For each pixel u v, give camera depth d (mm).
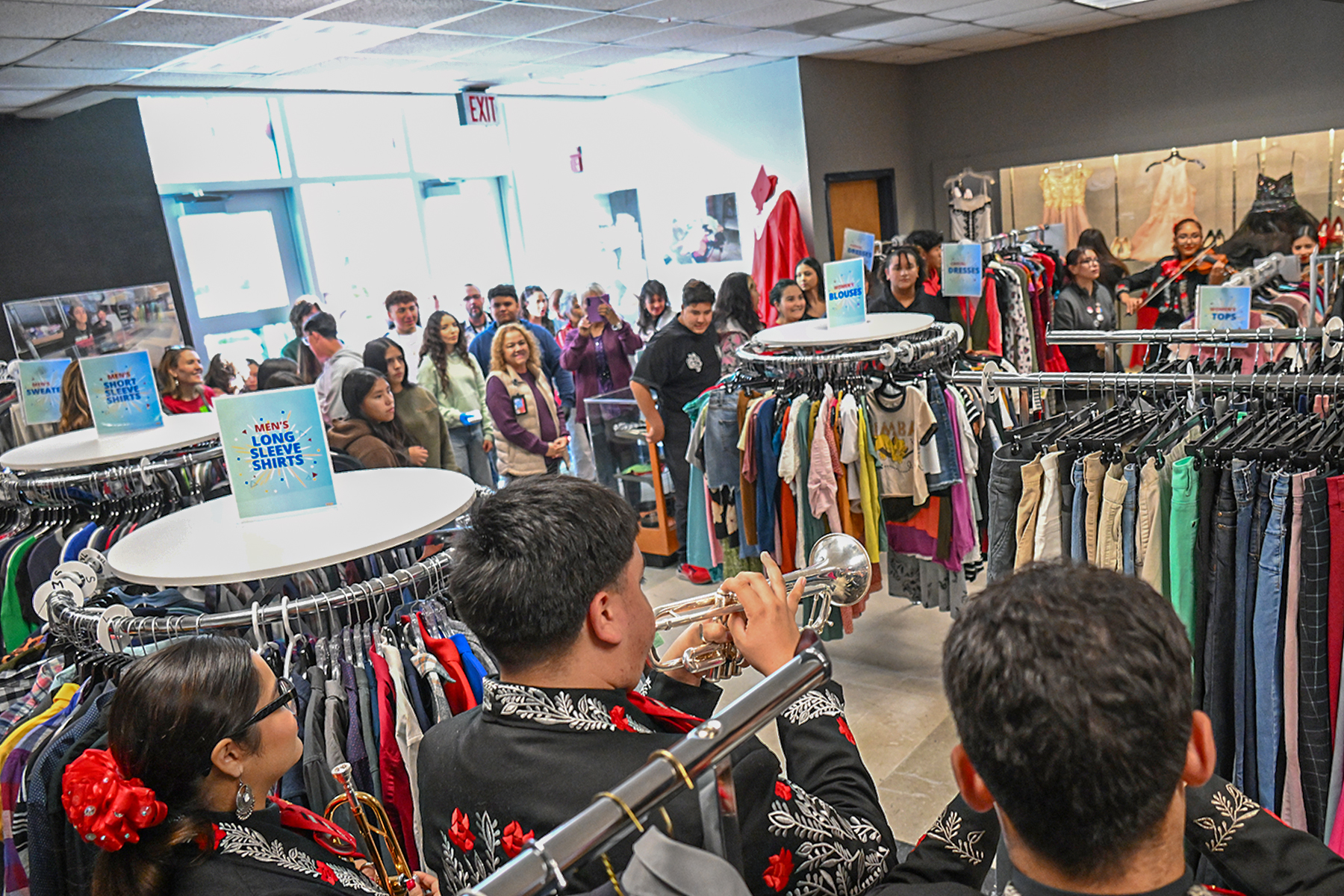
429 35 5344
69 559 2869
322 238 7863
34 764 1629
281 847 1316
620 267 9031
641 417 4949
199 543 1915
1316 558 1909
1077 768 637
